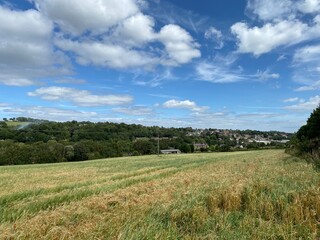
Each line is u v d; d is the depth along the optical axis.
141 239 6.73
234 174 17.91
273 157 40.72
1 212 9.17
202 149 110.69
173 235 7.05
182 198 10.48
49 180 20.92
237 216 8.76
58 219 8.16
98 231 7.07
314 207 8.88
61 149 80.12
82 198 11.80
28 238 6.64
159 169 28.14
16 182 19.67
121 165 38.22
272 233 7.22
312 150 31.03
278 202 9.23
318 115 34.16
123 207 9.37
